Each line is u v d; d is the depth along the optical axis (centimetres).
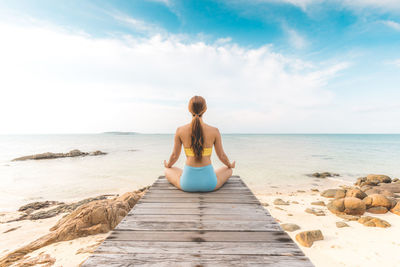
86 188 1247
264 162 2341
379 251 488
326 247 508
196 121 315
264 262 171
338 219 712
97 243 455
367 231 602
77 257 393
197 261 171
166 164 379
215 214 262
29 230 627
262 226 231
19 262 384
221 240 203
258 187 1330
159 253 181
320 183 1437
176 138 333
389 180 1354
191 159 331
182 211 270
